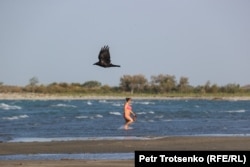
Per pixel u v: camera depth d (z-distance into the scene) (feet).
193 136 272.51
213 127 349.82
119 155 205.77
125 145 233.14
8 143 241.35
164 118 458.50
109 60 116.98
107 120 422.00
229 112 617.62
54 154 209.87
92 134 291.58
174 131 314.55
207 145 231.50
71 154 209.46
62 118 459.32
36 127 345.72
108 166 174.91
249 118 473.67
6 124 373.81
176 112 601.62
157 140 250.37
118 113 566.77
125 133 297.74
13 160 192.13
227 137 263.49
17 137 277.64
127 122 329.31
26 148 225.56
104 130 316.81
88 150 219.82
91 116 495.82
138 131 311.06
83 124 371.76
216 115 534.37
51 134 294.46
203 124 378.12
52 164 179.63
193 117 484.33
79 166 175.22
